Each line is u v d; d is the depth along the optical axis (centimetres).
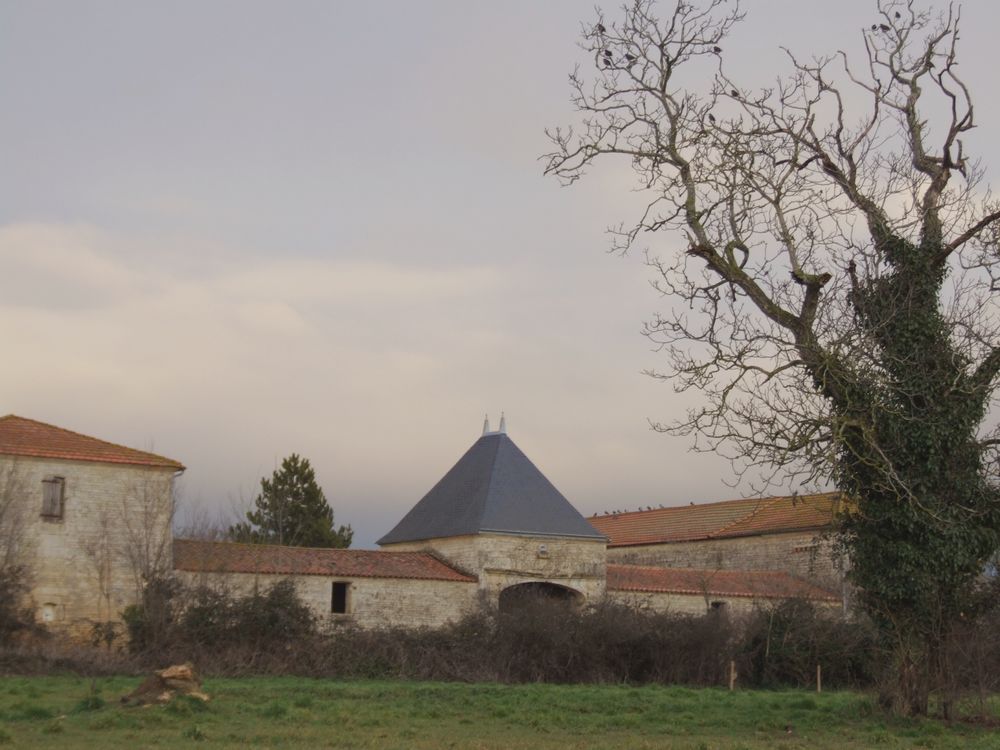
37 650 3328
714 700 3062
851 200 2547
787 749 2020
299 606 3878
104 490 3934
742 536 5475
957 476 2466
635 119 2561
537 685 3584
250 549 4159
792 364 2417
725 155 2519
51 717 2102
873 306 2500
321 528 6397
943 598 2469
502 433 4950
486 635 3966
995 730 2348
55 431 4075
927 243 2497
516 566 4541
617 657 3997
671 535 5903
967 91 2509
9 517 3722
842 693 3634
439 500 4919
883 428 2445
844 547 2695
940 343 2484
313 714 2334
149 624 3675
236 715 2245
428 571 4388
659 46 2547
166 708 2175
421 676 3762
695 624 4109
